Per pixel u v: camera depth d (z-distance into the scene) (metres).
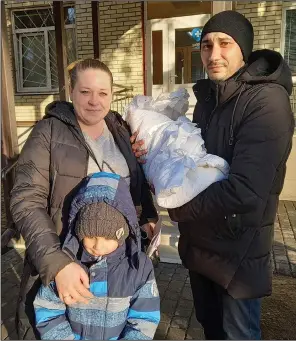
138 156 1.87
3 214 4.64
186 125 1.83
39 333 1.54
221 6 3.15
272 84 1.62
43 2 7.64
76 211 1.52
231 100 1.72
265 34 5.88
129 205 1.53
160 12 6.77
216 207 1.57
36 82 8.12
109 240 1.49
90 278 1.55
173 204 1.66
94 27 6.18
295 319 2.75
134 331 1.53
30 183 1.60
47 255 1.45
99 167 1.70
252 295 1.71
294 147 5.52
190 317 2.79
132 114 2.00
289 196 5.66
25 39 8.02
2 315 2.82
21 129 7.80
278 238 4.23
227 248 1.71
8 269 3.54
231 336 1.82
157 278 3.34
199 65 6.76
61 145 1.65
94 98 1.64
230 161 1.69
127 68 7.01
